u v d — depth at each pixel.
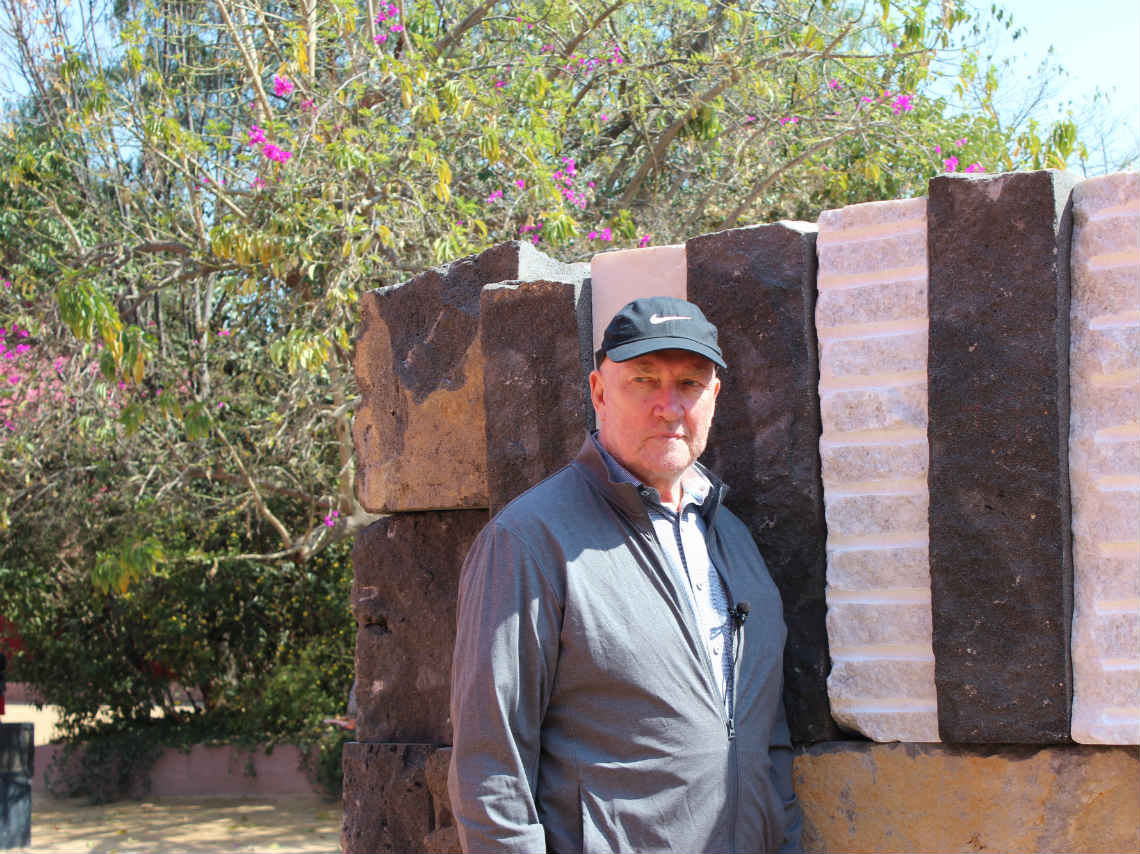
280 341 6.21
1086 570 2.07
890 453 2.25
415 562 2.90
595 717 1.95
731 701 2.04
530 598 1.94
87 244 8.88
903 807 2.22
